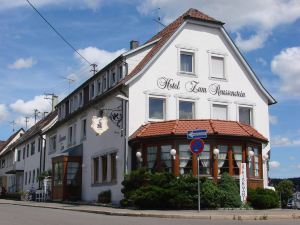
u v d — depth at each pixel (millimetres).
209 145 24453
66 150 37281
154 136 24859
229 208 22453
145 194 22281
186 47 28766
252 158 25859
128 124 26656
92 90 34719
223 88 29344
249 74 30312
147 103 27234
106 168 30297
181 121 25406
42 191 39500
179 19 31531
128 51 29125
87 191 32969
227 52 29906
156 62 27875
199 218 18391
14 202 34719
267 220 17766
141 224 14883
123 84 26828
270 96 30703
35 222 15422
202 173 24203
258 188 24891
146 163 25375
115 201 27750
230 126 25469
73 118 37531
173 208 22312
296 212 20625
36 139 51281
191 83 28516
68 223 15031
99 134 28844
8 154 69000
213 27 29688
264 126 30328
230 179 23547
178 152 24359
